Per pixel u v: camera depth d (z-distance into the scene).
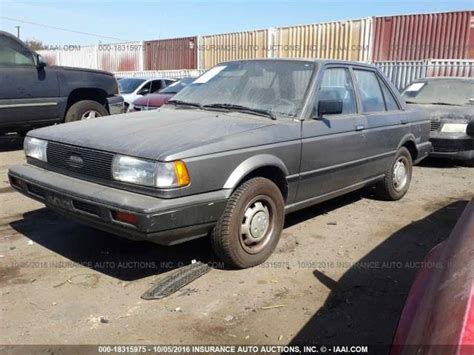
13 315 3.07
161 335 2.90
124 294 3.37
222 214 3.53
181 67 22.92
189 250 4.14
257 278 3.68
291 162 4.03
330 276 3.77
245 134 3.68
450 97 9.13
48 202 3.70
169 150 3.22
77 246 4.20
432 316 1.74
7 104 7.75
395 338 2.06
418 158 6.35
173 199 3.18
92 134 3.70
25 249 4.12
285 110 4.25
